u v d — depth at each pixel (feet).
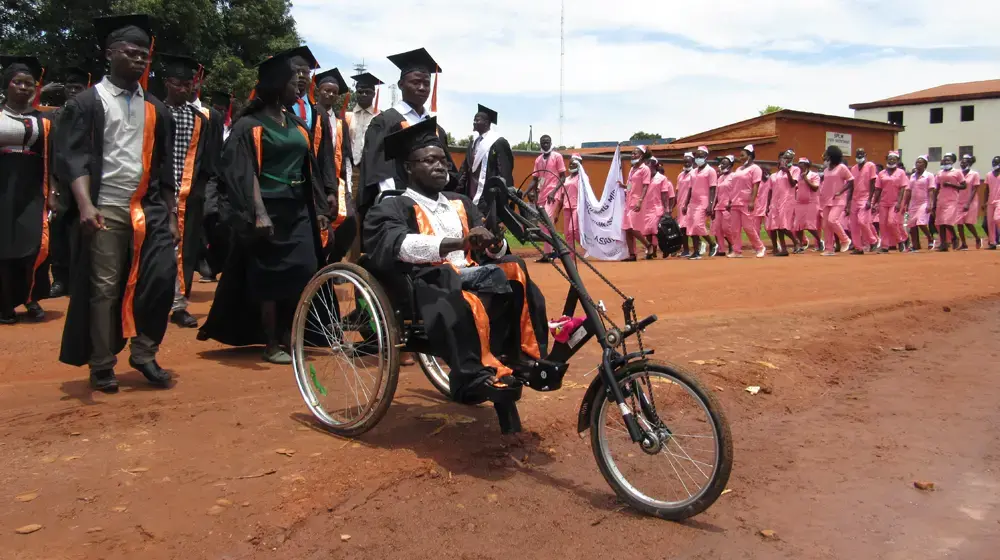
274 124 18.89
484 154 27.81
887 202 56.24
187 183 24.14
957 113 173.78
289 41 74.69
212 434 14.69
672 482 13.47
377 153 19.81
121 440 14.21
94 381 17.02
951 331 26.91
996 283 36.52
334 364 19.67
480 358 13.10
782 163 53.42
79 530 10.83
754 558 11.18
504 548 11.13
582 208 48.98
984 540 11.94
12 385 17.52
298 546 10.80
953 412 18.29
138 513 11.37
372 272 15.21
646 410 12.32
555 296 30.89
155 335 17.25
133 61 16.02
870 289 34.22
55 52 67.15
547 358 13.65
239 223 18.12
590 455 14.96
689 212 51.34
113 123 15.93
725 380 19.70
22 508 11.41
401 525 11.58
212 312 20.17
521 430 15.23
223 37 71.67
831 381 20.72
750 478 14.28
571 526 11.93
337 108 30.09
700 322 26.13
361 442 14.56
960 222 57.36
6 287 23.86
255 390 17.75
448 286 13.25
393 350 13.76
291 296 19.33
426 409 16.71
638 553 11.19
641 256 54.29
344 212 23.59
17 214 23.40
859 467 14.92
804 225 52.85
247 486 12.37
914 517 12.75
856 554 11.41
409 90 20.17
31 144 23.45
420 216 14.32
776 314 27.78
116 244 16.39
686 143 100.53
